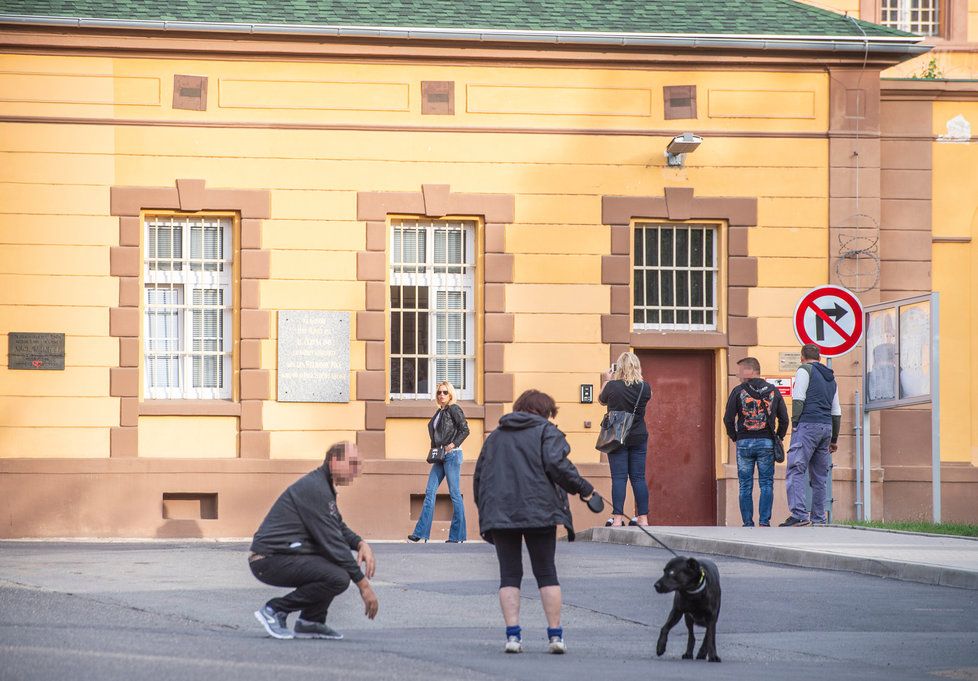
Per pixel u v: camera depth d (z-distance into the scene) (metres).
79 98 44.44
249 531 44.53
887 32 47.56
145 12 44.59
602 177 46.38
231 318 45.56
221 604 24.48
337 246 45.38
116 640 19.50
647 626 23.17
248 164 45.12
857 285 47.22
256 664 17.53
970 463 48.31
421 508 45.56
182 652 18.47
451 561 32.81
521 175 46.12
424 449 45.62
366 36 44.97
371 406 45.22
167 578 28.69
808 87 47.25
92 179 44.44
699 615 19.69
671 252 47.28
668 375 47.16
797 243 47.12
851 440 46.94
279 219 45.16
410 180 45.72
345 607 25.03
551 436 20.45
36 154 44.28
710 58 46.59
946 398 48.44
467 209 45.84
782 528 38.31
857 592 26.64
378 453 45.19
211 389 45.53
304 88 45.38
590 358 46.19
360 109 45.56
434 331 46.44
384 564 32.03
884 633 22.23
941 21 54.44
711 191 46.81
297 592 20.64
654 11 47.75
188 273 45.53
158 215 45.22
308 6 46.00
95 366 44.28
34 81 44.28
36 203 44.22
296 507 20.53
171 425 44.56
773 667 19.12
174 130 44.84
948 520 47.91
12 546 38.94
